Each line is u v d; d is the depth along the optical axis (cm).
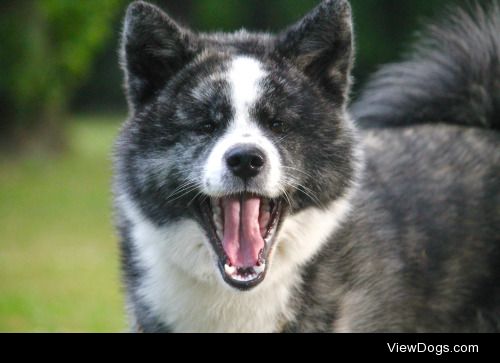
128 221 698
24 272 1334
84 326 1041
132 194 673
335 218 681
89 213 1842
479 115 838
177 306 675
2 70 2386
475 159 795
